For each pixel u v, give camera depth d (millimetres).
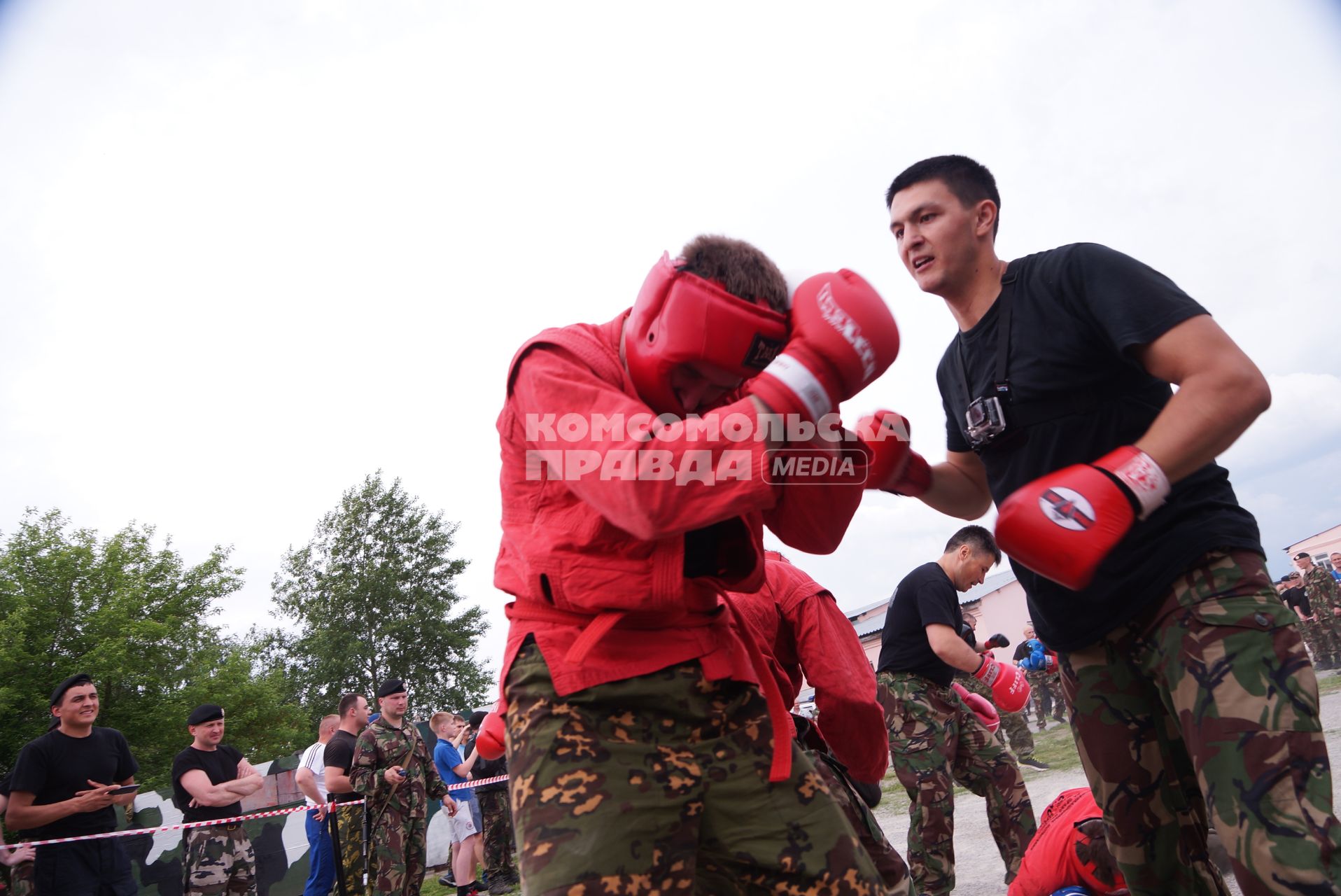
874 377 1396
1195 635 1890
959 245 2346
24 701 24859
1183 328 1856
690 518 1323
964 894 4566
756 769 1573
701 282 1455
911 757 4258
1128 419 2158
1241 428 1751
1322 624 13695
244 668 29625
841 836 1567
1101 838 3223
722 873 1638
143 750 25703
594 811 1418
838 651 2625
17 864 5609
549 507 1572
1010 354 2266
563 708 1505
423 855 7125
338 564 42719
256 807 9828
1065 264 2170
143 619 28109
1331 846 1605
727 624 1710
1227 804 1750
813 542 1749
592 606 1515
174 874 9203
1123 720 2168
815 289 1407
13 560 27328
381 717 7156
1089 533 1661
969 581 4527
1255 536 1970
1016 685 4297
